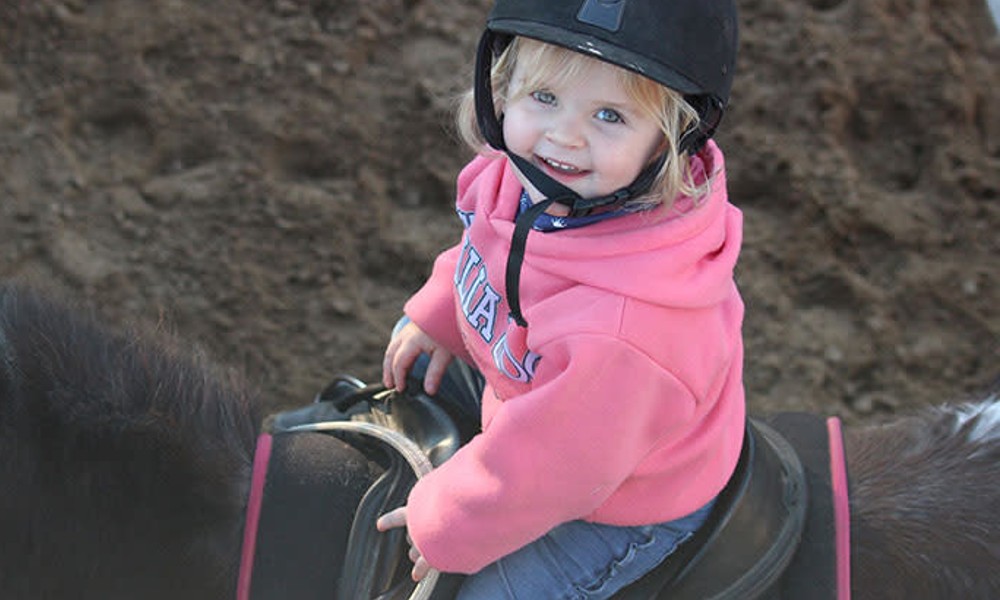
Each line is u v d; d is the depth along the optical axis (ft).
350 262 16.46
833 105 17.62
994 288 17.03
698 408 8.13
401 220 16.84
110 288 15.93
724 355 8.08
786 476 9.02
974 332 16.83
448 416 9.26
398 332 9.77
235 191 16.56
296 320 16.10
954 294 16.96
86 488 8.54
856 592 9.28
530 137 7.61
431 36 17.66
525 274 8.00
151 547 8.74
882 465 10.09
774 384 16.24
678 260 7.80
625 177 7.62
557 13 7.27
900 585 9.37
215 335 15.90
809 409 16.12
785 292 16.84
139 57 17.08
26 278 10.11
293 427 9.46
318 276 16.30
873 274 17.03
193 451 8.86
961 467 10.03
